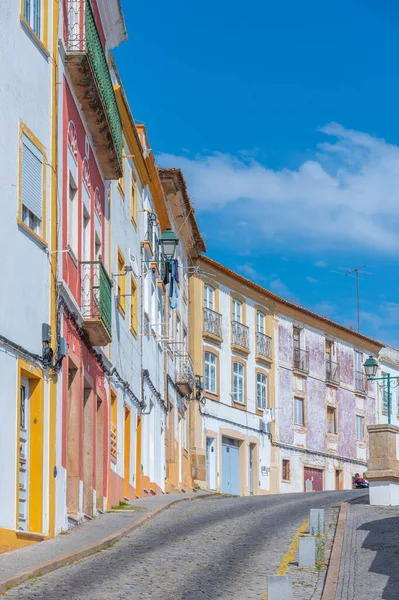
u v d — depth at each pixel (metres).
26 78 17.31
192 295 47.69
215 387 48.62
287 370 55.12
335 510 22.66
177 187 41.34
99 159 23.84
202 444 46.34
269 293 53.50
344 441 59.75
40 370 17.42
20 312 16.50
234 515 22.94
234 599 12.55
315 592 13.25
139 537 18.70
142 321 32.31
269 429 52.84
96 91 21.00
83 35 20.44
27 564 14.36
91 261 20.92
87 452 22.25
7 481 15.65
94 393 22.92
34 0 18.25
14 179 16.47
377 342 64.38
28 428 17.36
